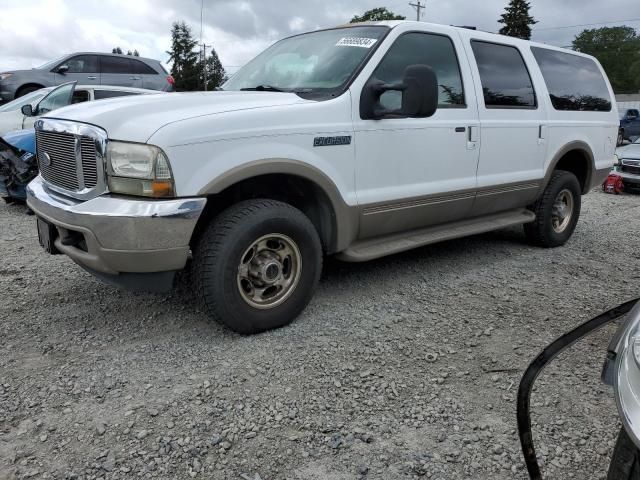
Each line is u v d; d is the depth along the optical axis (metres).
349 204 3.81
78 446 2.48
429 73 3.58
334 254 3.99
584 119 5.97
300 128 3.48
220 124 3.18
